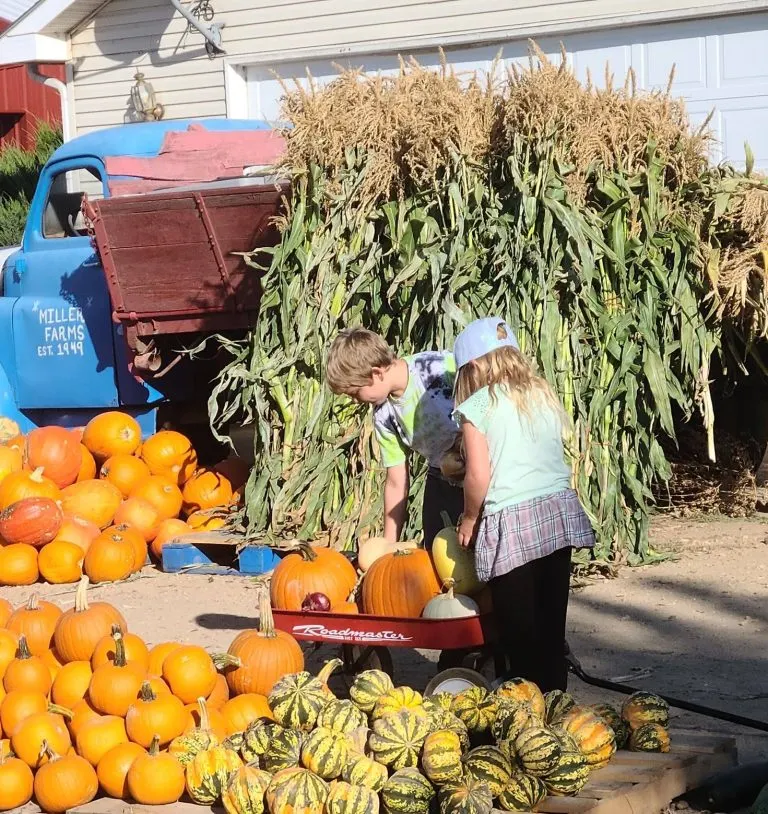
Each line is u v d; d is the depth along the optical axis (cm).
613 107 751
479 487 521
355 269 768
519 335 735
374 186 762
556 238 736
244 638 542
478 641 530
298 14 1291
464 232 748
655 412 752
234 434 1052
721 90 1079
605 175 744
